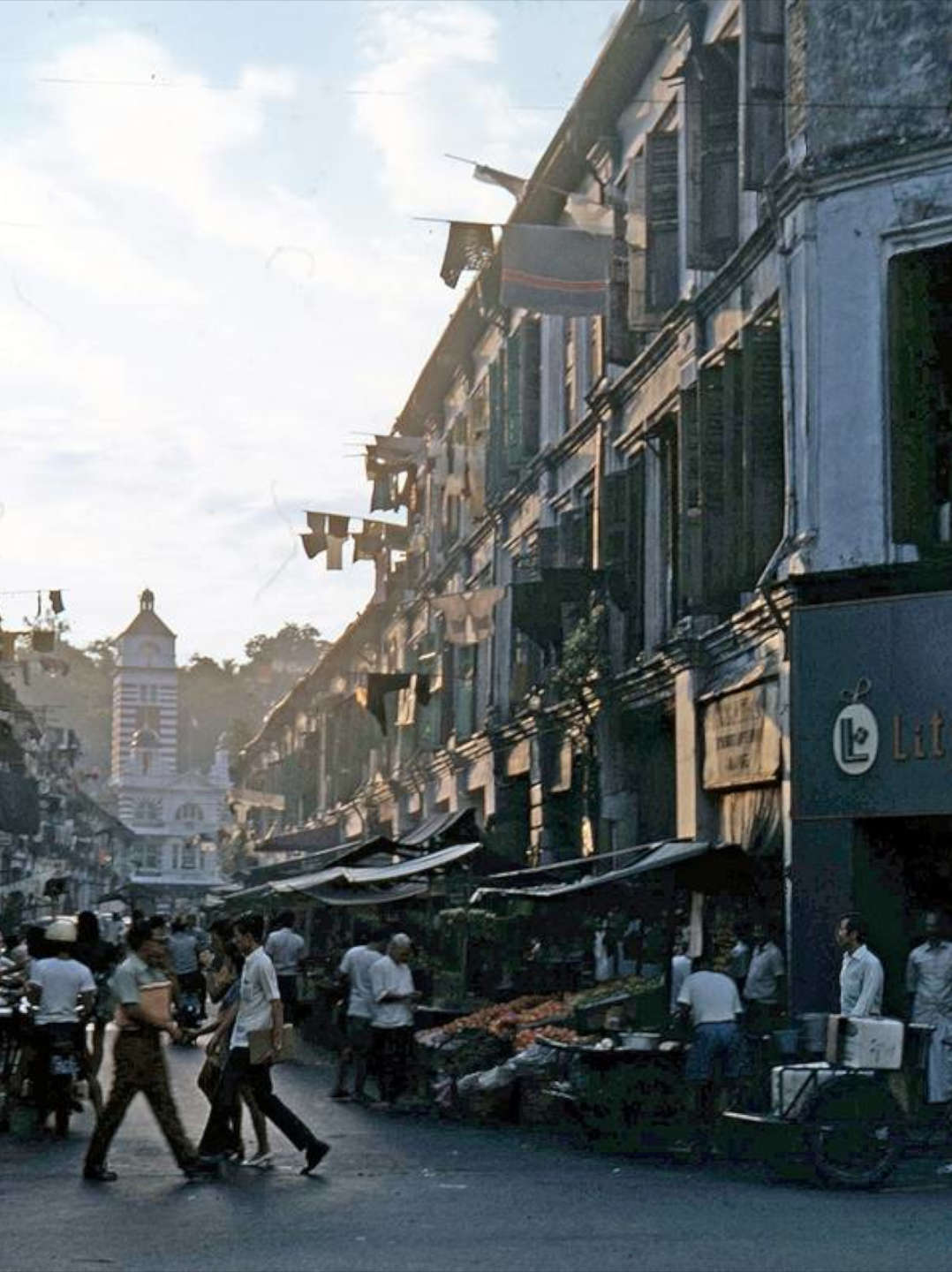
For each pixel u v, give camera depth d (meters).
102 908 71.69
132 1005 12.19
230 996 13.33
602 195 26.27
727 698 21.16
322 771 60.47
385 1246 9.20
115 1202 11.03
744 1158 13.68
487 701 36.94
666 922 17.33
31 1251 9.05
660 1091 14.38
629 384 26.09
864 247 18.61
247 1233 9.68
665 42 25.08
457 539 40.94
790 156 19.23
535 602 27.62
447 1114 17.02
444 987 24.08
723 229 21.45
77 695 173.88
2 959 20.72
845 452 18.53
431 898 26.41
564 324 31.39
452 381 41.38
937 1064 14.99
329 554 35.41
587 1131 14.50
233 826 90.75
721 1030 14.05
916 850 18.14
